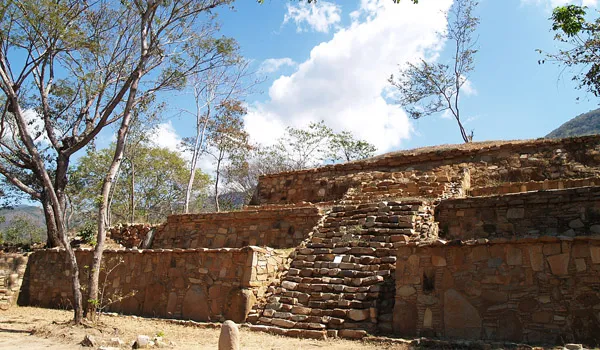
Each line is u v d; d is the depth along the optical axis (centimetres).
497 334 795
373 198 1753
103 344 880
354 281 1047
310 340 895
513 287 805
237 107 3175
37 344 915
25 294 1705
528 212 1225
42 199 1984
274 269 1212
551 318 759
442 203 1362
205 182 4222
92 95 1916
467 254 864
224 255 1206
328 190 2227
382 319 928
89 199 3191
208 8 1348
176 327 1090
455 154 1953
